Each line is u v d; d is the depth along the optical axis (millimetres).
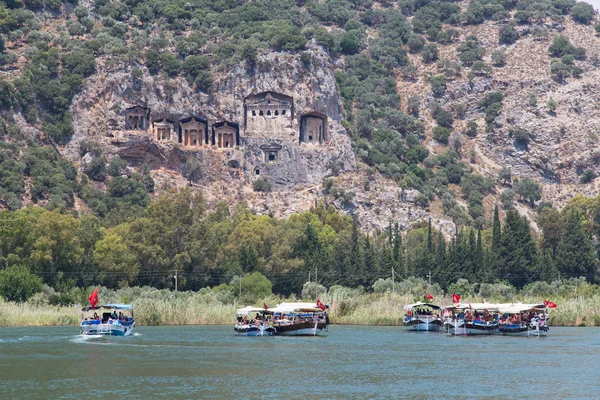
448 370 161500
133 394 140375
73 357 175375
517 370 161625
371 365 167000
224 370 160750
